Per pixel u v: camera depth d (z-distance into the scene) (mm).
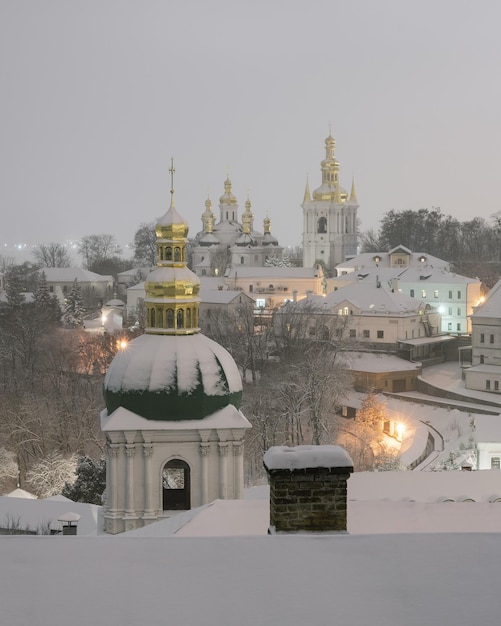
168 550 13266
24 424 112125
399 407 142250
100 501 82500
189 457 49188
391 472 38062
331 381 127500
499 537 13609
